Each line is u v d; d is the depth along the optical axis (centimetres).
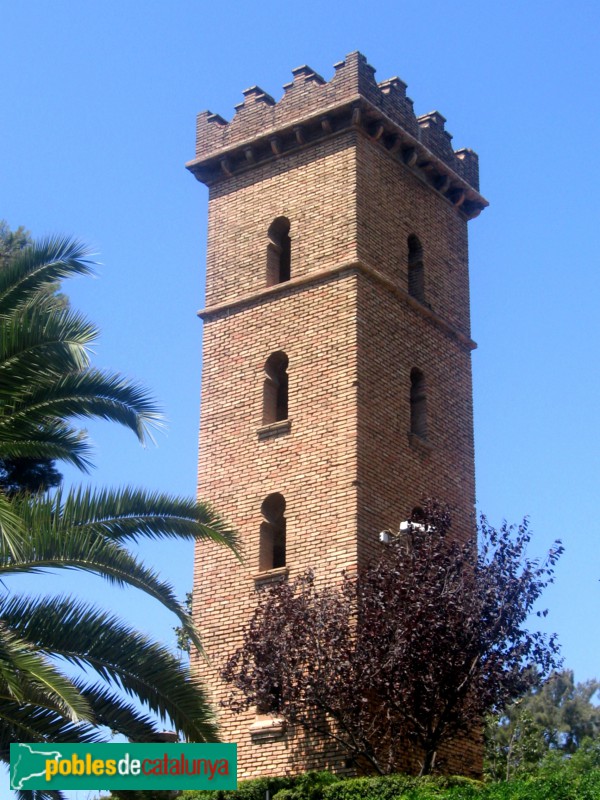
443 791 2567
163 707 1966
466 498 3794
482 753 3547
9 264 2131
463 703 2980
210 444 3703
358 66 3841
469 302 4112
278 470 3544
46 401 2078
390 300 3734
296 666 2952
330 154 3822
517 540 3075
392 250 3806
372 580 3050
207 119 4106
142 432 2089
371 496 3419
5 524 1702
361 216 3716
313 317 3653
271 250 3872
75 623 1950
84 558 1942
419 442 3659
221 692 3391
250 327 3775
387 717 2952
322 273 3675
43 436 2247
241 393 3712
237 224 3947
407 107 4028
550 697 7575
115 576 1969
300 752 3191
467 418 3919
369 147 3838
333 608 3005
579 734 7312
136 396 2094
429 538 3108
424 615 2920
